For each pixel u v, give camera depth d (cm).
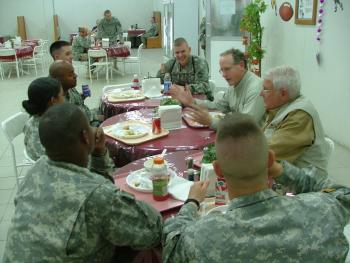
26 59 962
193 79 388
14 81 866
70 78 286
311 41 470
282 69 194
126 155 230
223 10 635
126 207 115
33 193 115
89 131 124
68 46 375
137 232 117
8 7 1391
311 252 91
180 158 203
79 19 1459
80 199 110
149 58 1176
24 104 216
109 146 237
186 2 917
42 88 211
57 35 1429
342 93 414
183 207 126
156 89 364
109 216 112
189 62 388
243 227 93
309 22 466
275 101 197
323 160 194
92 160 159
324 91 451
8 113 605
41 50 1012
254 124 99
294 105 191
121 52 867
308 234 92
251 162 96
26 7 1402
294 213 95
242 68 276
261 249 90
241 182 98
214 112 295
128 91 382
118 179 178
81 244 111
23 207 116
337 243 94
